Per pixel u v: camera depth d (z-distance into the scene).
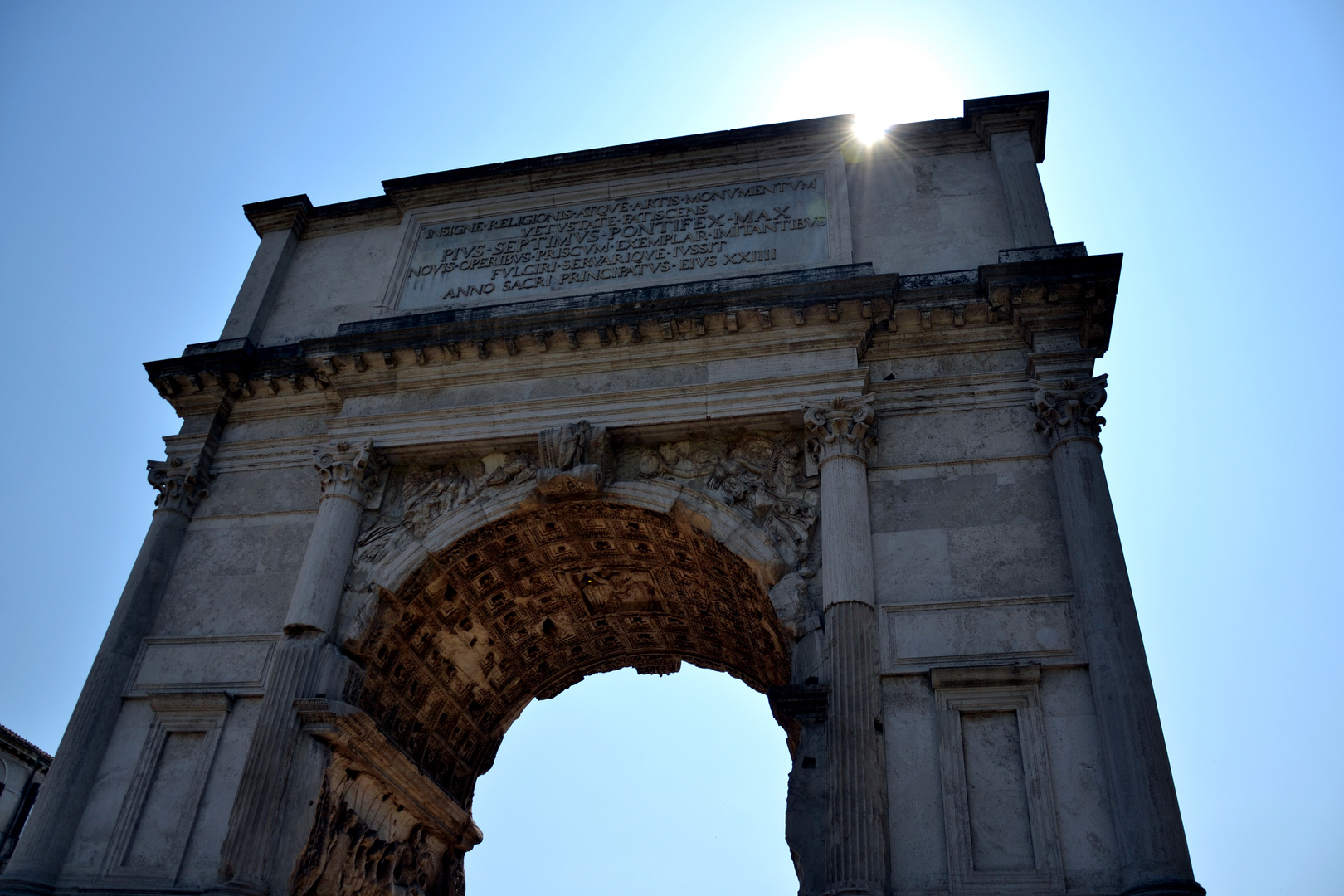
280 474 22.47
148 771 19.05
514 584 23.19
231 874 16.83
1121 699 15.83
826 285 20.34
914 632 17.55
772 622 19.50
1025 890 15.08
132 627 20.59
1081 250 20.36
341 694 19.22
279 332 24.64
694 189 24.17
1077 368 19.47
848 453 19.16
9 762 39.81
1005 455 19.12
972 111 23.55
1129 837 14.88
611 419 20.80
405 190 25.81
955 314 20.25
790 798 16.17
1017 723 16.48
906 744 16.59
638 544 22.08
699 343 21.08
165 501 22.25
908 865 15.59
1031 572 17.84
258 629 20.44
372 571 20.45
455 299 23.77
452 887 24.61
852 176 23.55
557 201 24.92
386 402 22.30
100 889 17.80
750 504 19.75
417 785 21.94
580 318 21.33
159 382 23.38
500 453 21.55
